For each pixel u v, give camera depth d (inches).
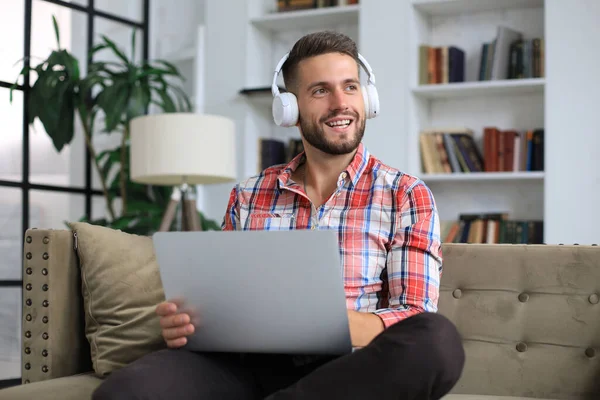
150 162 152.9
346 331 62.7
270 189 83.0
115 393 58.7
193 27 203.6
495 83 164.4
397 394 57.2
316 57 77.7
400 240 74.5
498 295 84.8
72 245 84.8
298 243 60.9
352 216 76.7
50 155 181.5
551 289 83.4
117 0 201.0
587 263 82.6
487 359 83.9
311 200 80.1
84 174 189.3
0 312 170.6
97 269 83.0
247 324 64.8
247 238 62.2
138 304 82.5
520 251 85.0
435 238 74.9
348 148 77.1
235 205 85.2
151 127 153.1
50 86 167.3
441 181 178.9
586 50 157.5
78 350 84.3
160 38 209.2
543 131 163.6
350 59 78.1
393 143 171.6
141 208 181.3
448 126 179.8
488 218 169.8
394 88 172.1
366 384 57.3
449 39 180.1
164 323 66.8
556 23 159.8
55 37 185.2
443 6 173.5
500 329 84.1
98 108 175.9
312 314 62.6
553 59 160.1
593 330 81.4
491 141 168.4
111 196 184.7
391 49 172.6
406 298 72.2
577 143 157.6
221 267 63.6
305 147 80.5
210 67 192.7
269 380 69.6
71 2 189.0
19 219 174.7
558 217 158.7
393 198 76.7
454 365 58.1
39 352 81.8
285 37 197.0
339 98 76.3
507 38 168.1
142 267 84.5
